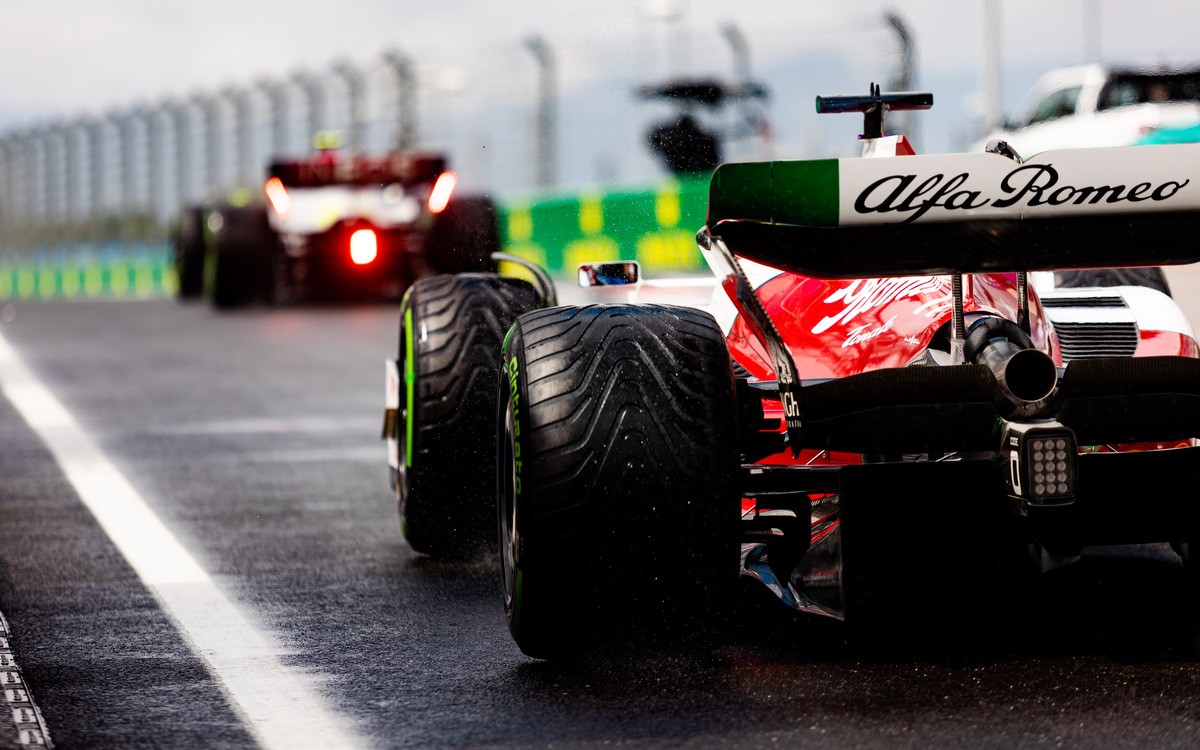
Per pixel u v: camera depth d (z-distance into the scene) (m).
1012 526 12.19
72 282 111.94
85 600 15.99
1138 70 54.53
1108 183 11.16
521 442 11.77
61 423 31.61
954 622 13.54
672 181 79.62
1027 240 11.59
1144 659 12.44
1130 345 15.24
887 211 11.16
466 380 16.59
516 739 10.94
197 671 13.11
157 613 15.37
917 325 13.26
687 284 16.77
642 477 11.54
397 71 83.38
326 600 15.88
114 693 12.42
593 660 12.80
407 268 64.19
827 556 12.81
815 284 14.19
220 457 26.73
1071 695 11.52
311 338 53.19
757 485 12.52
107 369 43.00
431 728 11.29
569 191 87.44
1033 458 11.30
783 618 13.68
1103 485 12.09
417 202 65.00
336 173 66.19
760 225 11.48
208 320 63.78
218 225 70.38
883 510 12.13
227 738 11.18
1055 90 57.78
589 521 11.53
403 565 17.66
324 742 11.05
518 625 12.07
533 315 12.55
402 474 17.75
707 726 11.05
